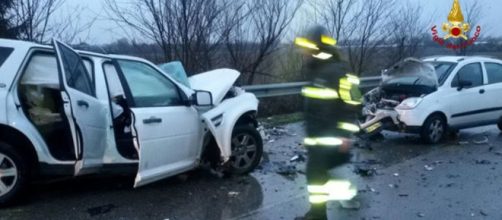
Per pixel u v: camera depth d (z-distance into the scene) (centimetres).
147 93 589
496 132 1088
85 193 596
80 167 534
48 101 546
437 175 708
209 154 674
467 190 634
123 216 521
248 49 1432
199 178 669
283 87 1209
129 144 587
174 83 622
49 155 534
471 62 1027
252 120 715
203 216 526
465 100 983
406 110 916
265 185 643
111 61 589
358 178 688
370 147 897
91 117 543
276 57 1500
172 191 611
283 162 770
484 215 539
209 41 1329
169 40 1277
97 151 559
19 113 519
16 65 522
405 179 686
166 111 591
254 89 1138
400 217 529
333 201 573
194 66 1293
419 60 958
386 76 1001
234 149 675
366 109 961
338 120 478
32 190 601
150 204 561
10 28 1139
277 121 1138
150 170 571
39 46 542
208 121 627
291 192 614
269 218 522
